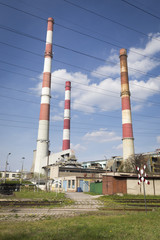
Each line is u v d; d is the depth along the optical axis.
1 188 42.41
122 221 9.80
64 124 93.12
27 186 48.66
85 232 7.57
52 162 77.38
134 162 63.44
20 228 8.36
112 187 32.38
